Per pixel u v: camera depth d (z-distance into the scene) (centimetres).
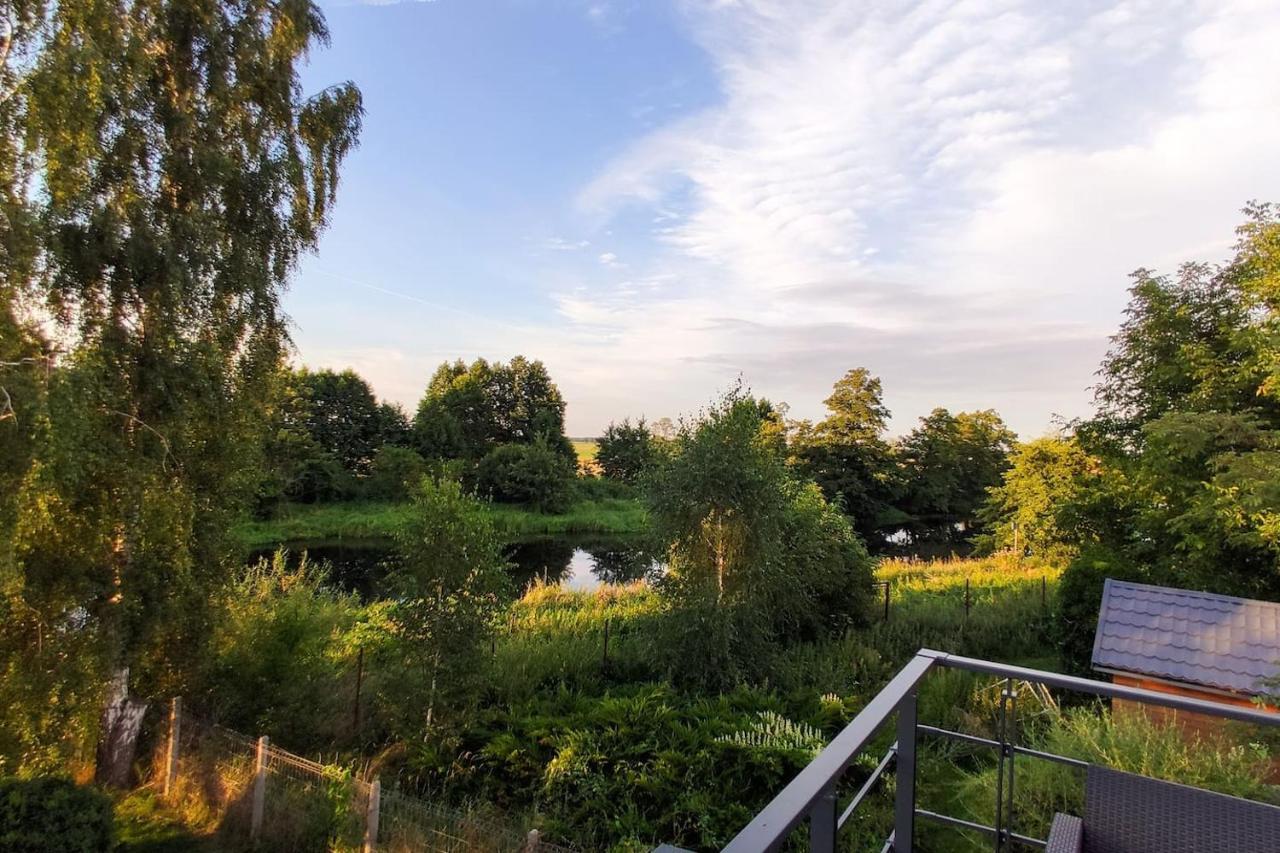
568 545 3619
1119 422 1644
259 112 996
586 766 783
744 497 1098
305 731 902
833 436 4331
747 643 1091
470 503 951
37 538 779
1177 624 983
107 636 796
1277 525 1099
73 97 726
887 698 185
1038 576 1975
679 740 832
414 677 893
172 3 884
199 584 891
